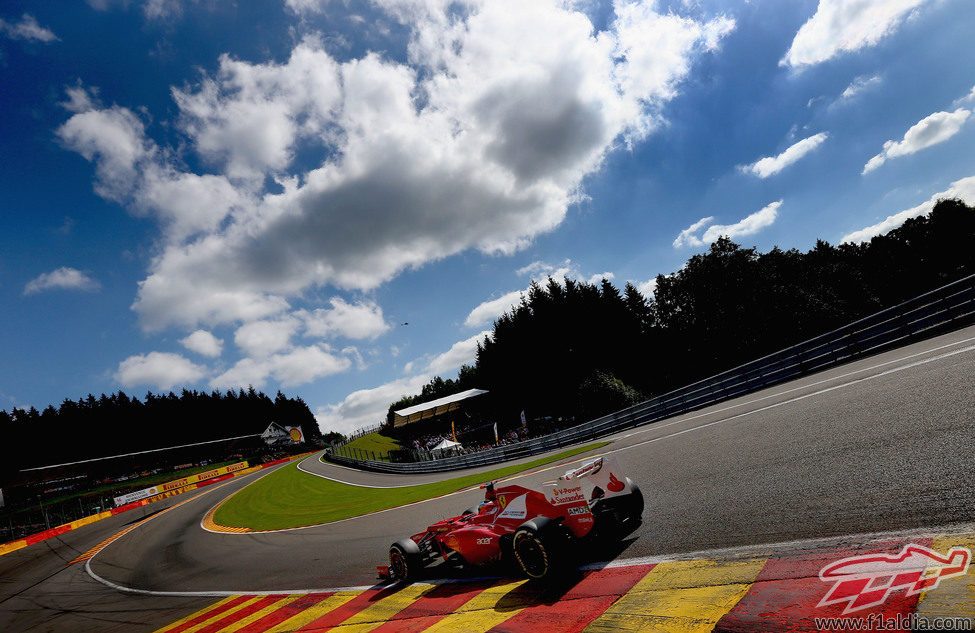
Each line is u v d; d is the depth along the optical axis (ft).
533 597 14.80
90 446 334.65
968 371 23.62
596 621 11.62
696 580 12.17
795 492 16.67
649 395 143.74
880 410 23.13
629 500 18.51
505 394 173.37
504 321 184.34
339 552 34.24
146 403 408.26
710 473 23.68
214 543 58.23
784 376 51.49
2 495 157.48
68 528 115.03
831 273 204.44
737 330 154.30
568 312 164.04
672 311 175.11
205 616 27.25
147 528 90.38
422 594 19.47
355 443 238.68
